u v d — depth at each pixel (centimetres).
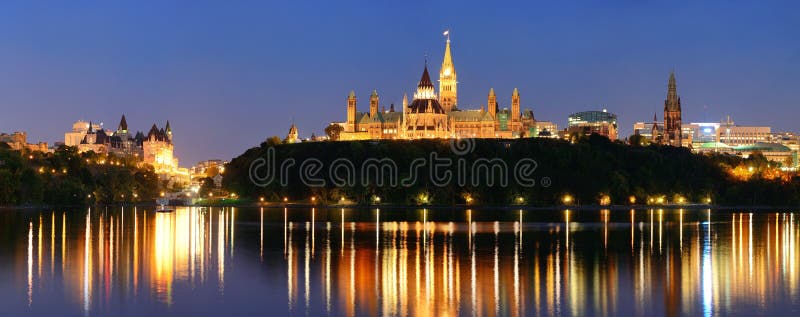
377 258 17688
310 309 12331
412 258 17725
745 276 15325
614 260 17488
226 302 12756
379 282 14500
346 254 18375
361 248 19625
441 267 16338
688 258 17825
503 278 14975
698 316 12019
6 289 13600
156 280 14538
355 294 13412
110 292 13438
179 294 13338
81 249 18850
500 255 18312
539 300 13000
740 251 19238
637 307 12550
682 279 14950
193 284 14188
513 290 13788
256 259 17388
